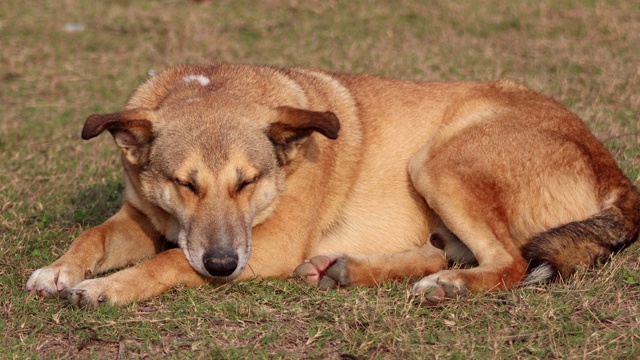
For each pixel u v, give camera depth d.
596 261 7.72
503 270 7.43
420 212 8.71
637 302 7.11
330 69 15.18
